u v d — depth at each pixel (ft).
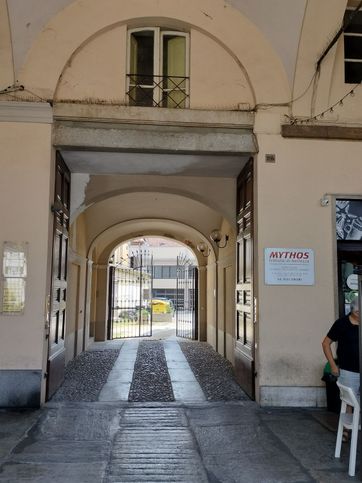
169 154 22.63
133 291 68.44
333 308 21.29
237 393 23.24
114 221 41.55
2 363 19.97
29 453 14.75
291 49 21.94
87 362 33.24
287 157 22.00
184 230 47.24
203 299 48.80
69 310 32.63
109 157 23.40
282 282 21.22
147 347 42.68
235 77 22.48
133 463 14.06
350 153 22.27
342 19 21.84
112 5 21.91
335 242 21.71
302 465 14.02
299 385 20.80
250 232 22.97
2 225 20.61
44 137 21.11
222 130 22.21
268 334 20.98
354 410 13.33
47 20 21.57
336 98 22.52
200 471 13.52
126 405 20.65
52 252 21.52
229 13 22.47
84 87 21.77
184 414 19.33
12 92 21.07
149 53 23.00
